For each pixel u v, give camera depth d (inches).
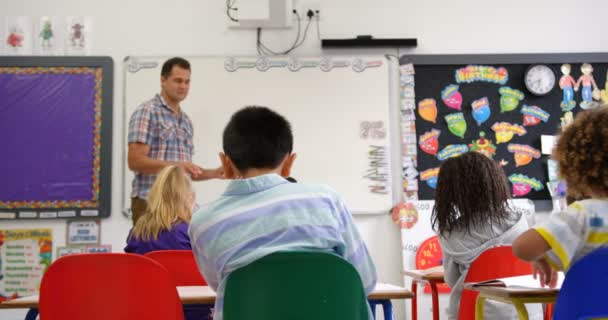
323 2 171.9
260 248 50.8
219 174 154.3
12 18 166.6
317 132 165.8
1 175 160.7
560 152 58.3
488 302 77.9
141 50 167.8
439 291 158.9
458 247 86.7
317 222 52.9
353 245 55.6
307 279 48.0
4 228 159.3
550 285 58.6
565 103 170.4
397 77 169.6
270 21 165.0
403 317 158.9
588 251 53.0
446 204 88.0
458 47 172.4
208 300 64.1
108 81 164.4
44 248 159.3
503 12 174.1
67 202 160.6
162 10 169.5
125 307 61.0
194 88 164.7
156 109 158.1
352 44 167.5
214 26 169.6
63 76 164.4
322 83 167.6
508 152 168.1
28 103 163.3
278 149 57.2
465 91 169.8
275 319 47.8
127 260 60.9
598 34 174.4
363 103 167.5
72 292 61.2
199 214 55.2
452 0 173.8
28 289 157.4
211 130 163.6
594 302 49.1
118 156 162.9
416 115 168.4
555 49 173.5
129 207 160.7
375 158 165.5
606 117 55.4
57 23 167.0
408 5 173.0
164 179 95.4
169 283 61.3
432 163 166.9
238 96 165.6
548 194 167.5
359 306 50.1
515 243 55.2
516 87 170.9
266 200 53.5
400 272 162.1
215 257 52.6
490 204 86.1
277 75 167.2
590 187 55.4
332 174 164.4
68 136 162.7
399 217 162.4
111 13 168.7
